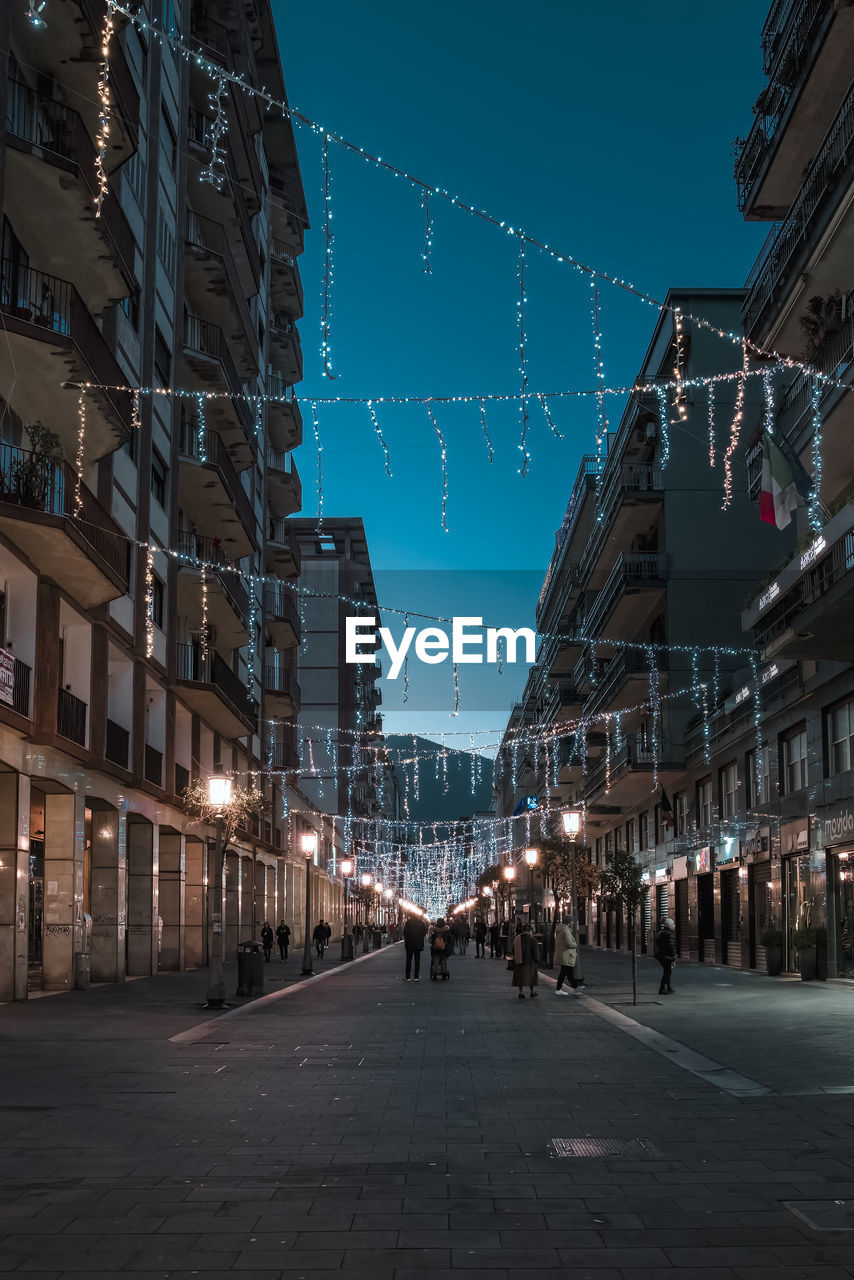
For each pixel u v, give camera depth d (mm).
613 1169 7527
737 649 38594
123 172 27359
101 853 27672
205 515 37375
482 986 27438
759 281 25109
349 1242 5969
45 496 20375
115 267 22797
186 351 33469
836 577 20875
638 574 40719
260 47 42312
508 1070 12375
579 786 62719
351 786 84938
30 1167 7672
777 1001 20594
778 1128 8812
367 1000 22891
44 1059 13297
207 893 37594
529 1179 7285
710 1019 17531
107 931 27438
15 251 21062
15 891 21109
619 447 45406
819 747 26828
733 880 35344
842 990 22984
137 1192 7008
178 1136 8703
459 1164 7727
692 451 40812
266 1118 9484
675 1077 11680
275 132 47750
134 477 28953
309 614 83062
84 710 25031
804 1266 5520
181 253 33406
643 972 32688
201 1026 17156
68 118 21125
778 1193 6871
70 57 20812
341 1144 8398
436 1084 11375
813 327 22453
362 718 87438
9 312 19422
